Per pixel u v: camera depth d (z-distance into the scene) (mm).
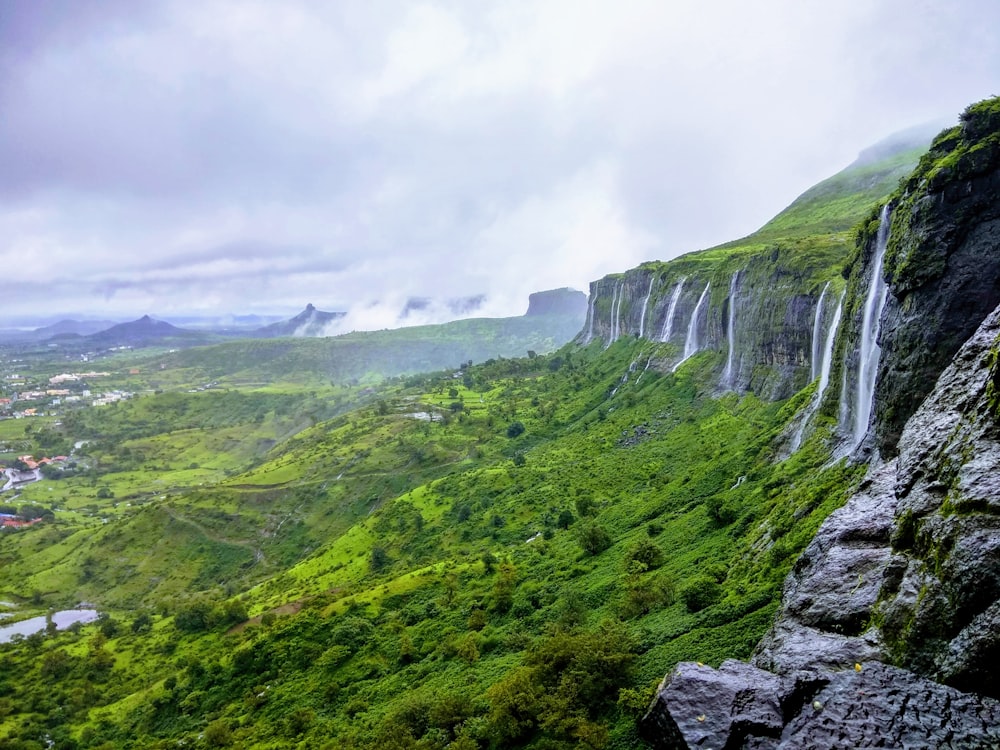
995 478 25250
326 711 70938
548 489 130375
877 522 34469
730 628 43469
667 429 132500
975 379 32281
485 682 57344
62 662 115750
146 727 87062
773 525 58344
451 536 128750
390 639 82938
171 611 143250
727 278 139875
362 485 196125
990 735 20500
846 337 68062
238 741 69938
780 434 84312
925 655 24641
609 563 77562
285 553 173125
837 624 30266
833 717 23281
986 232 43312
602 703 41531
